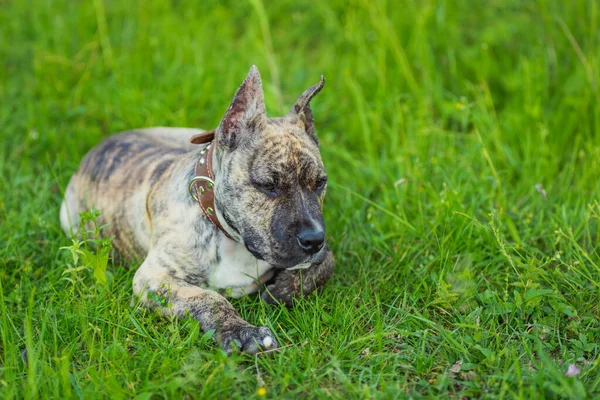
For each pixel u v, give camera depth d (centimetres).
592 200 510
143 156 482
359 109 618
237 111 391
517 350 382
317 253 381
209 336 375
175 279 412
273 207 380
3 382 340
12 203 530
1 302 392
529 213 507
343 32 738
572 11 681
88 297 413
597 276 442
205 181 404
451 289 432
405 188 534
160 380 347
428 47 680
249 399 339
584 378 356
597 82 600
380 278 454
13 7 802
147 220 443
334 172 586
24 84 696
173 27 746
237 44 743
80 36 755
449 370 367
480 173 548
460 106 563
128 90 658
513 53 689
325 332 401
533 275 428
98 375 348
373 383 355
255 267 421
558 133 598
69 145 606
